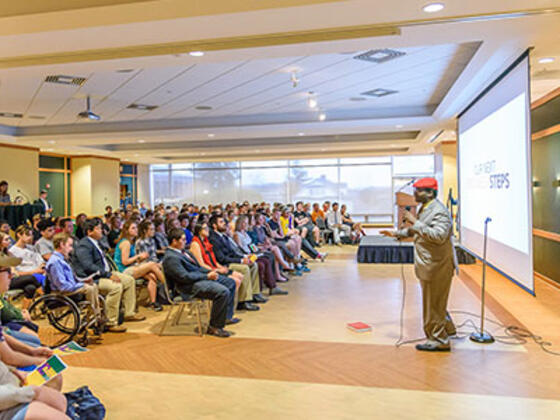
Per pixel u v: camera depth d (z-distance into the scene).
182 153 15.17
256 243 7.23
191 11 3.50
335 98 8.38
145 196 20.27
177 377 3.34
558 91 5.89
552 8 3.52
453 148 12.34
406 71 6.45
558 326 4.49
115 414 2.76
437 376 3.29
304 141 13.45
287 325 4.69
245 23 3.67
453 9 3.52
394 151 16.53
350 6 3.40
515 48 4.59
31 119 9.91
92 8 3.63
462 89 6.46
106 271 4.64
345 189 18.83
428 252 3.76
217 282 4.60
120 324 4.65
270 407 2.83
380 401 2.90
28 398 1.88
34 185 12.62
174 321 4.89
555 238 6.17
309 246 9.18
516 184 5.06
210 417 2.71
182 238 4.52
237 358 3.73
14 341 2.49
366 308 5.36
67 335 4.36
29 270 5.15
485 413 2.72
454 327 4.18
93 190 15.81
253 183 19.69
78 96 7.66
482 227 6.66
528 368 3.42
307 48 4.40
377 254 8.94
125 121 10.54
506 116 5.40
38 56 4.58
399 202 9.20
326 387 3.13
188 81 6.78
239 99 8.27
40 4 3.71
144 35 3.89
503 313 5.00
